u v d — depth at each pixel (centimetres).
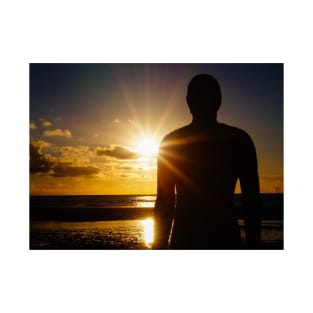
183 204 321
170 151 327
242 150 321
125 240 1005
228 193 319
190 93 328
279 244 812
